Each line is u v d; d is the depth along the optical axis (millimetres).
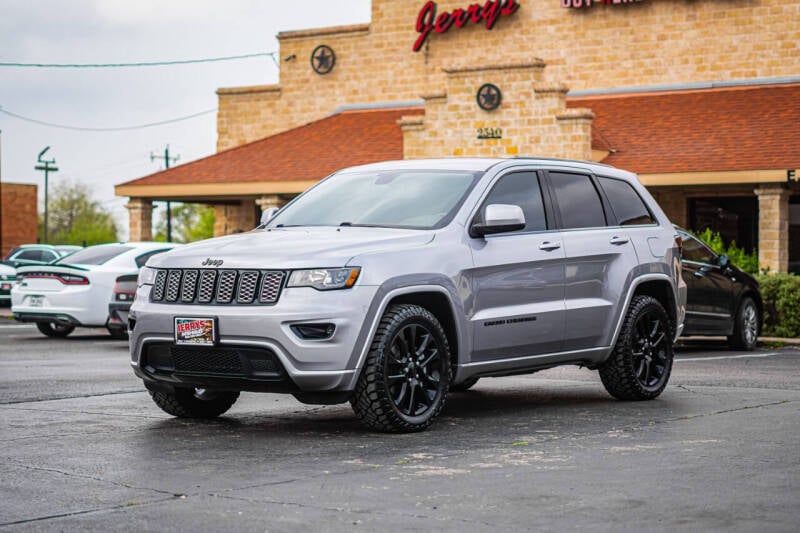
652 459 7453
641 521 5727
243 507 6047
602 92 33438
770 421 9219
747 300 18781
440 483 6684
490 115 28969
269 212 10133
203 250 8812
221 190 32000
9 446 8031
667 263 11094
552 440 8281
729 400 10758
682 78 32625
